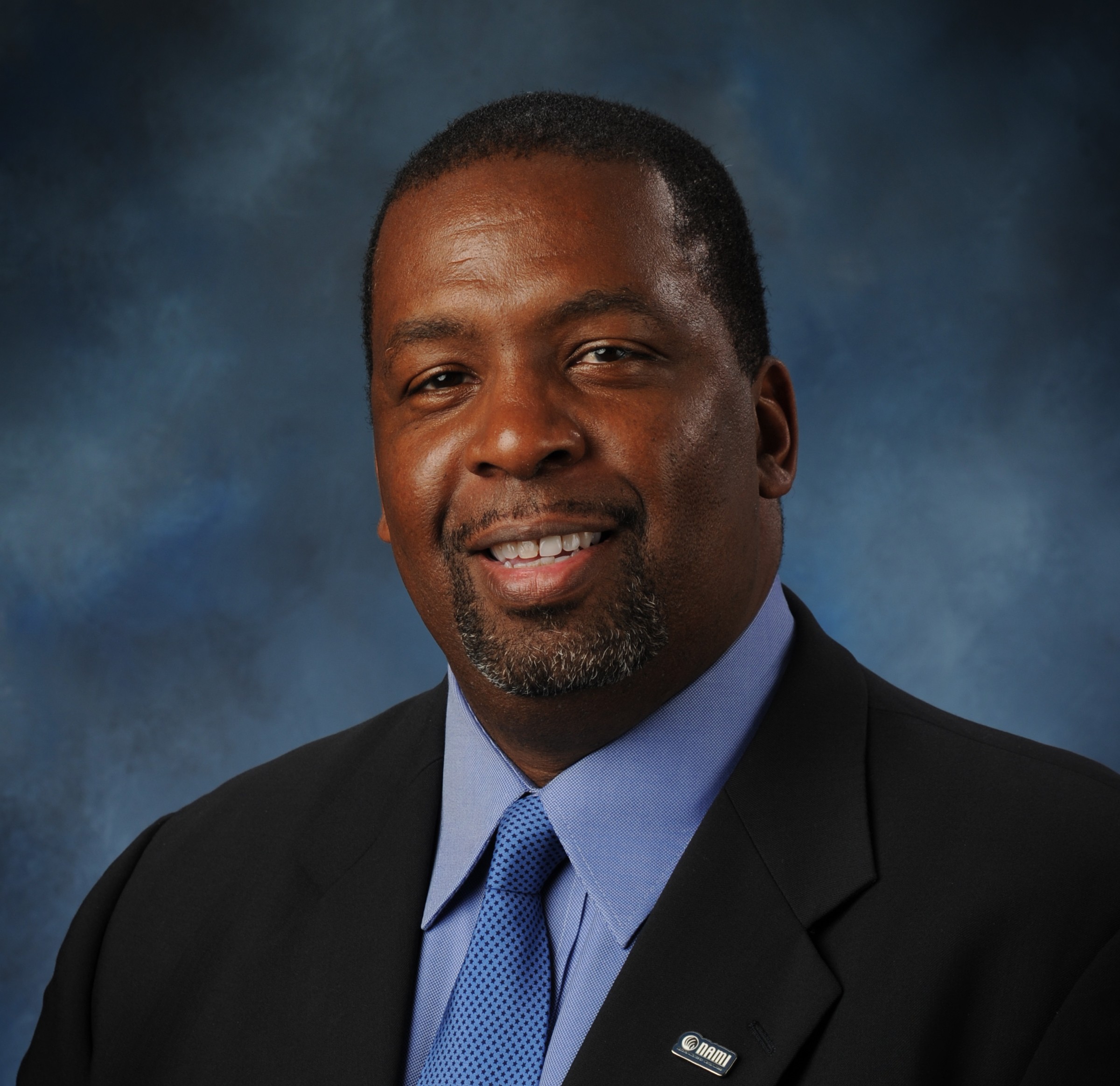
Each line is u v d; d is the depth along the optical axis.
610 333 1.28
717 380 1.34
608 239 1.29
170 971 1.55
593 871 1.35
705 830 1.35
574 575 1.28
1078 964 1.24
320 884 1.52
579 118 1.37
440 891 1.44
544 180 1.31
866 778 1.40
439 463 1.33
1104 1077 1.18
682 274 1.33
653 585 1.29
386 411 1.41
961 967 1.25
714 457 1.32
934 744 1.43
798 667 1.48
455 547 1.33
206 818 1.71
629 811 1.37
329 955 1.45
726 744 1.41
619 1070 1.25
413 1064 1.37
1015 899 1.27
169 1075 1.47
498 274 1.29
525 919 1.37
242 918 1.54
